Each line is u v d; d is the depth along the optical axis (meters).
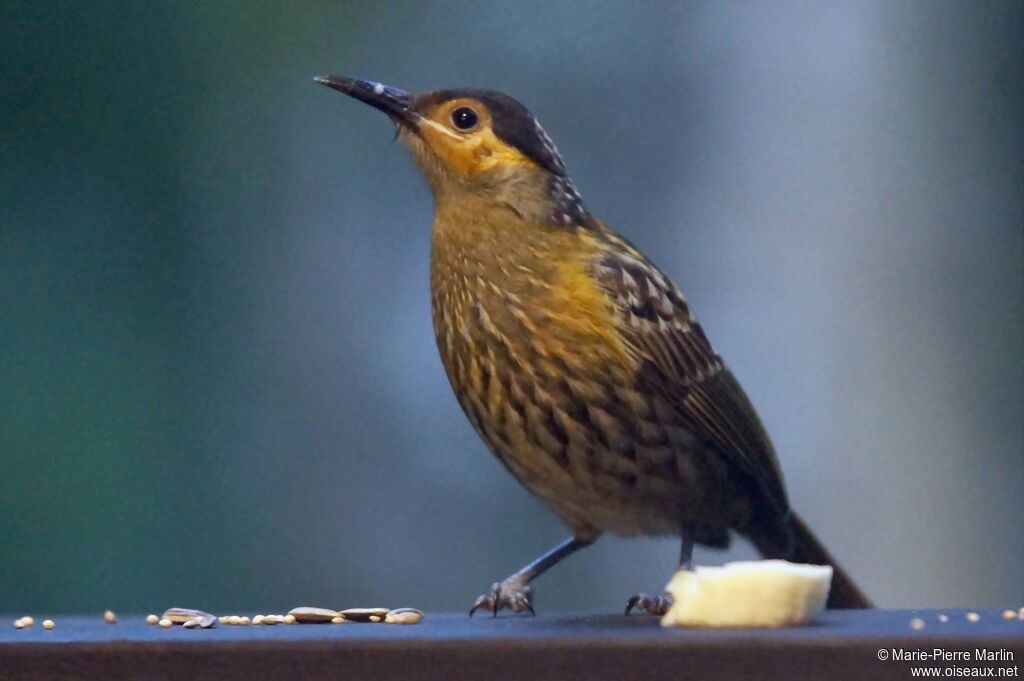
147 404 13.69
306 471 14.32
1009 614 7.45
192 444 13.86
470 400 8.80
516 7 15.09
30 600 12.80
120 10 13.93
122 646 6.75
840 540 14.38
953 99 14.84
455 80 15.06
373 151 14.80
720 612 6.90
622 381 8.60
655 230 14.95
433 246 8.91
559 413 8.59
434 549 14.59
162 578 13.49
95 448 13.34
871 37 14.89
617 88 15.11
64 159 13.72
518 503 14.77
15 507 12.90
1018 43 14.77
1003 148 14.75
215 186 14.30
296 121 14.62
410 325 14.84
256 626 7.32
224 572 13.82
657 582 14.79
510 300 8.59
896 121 14.87
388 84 14.95
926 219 14.75
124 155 13.93
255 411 14.21
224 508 13.93
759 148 15.00
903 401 14.57
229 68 14.35
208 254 14.23
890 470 14.48
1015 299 14.59
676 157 15.05
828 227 14.81
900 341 14.62
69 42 13.75
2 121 13.55
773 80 15.05
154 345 13.86
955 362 14.59
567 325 8.52
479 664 6.67
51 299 13.50
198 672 6.73
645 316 8.70
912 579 14.37
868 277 14.73
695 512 9.05
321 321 14.57
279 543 14.13
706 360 8.95
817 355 14.65
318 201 14.68
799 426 14.60
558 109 15.11
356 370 14.62
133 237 13.88
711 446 9.00
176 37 14.15
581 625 7.13
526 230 8.70
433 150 8.93
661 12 15.09
